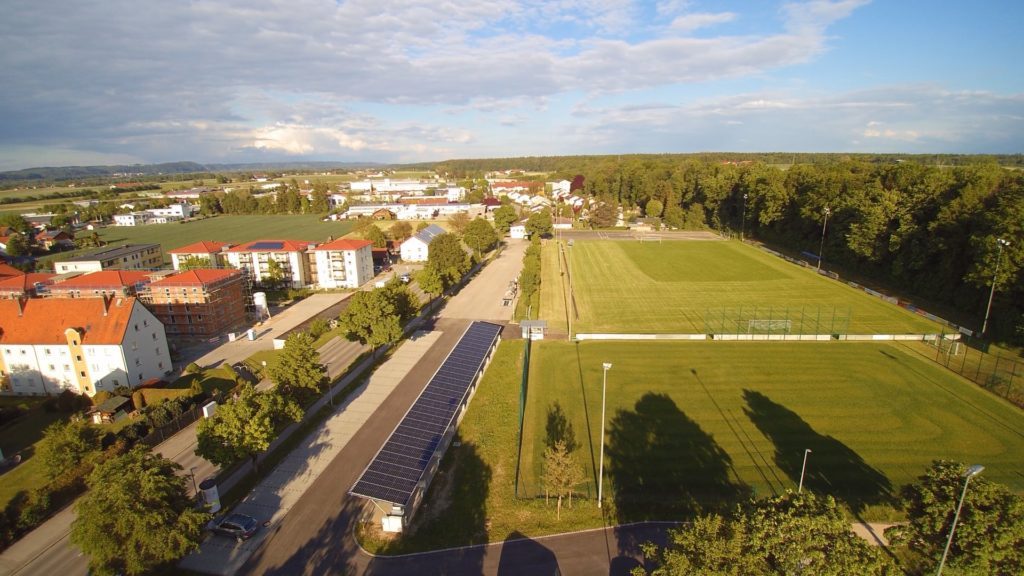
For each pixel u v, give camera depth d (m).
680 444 52.16
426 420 52.28
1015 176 99.62
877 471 47.66
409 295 86.56
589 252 158.12
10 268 103.94
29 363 67.75
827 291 110.50
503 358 75.06
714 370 69.94
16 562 38.97
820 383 65.81
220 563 37.81
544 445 52.50
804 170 163.12
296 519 42.44
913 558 36.41
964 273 93.12
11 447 55.84
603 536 39.84
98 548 33.25
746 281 120.06
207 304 87.00
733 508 41.94
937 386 64.88
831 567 26.19
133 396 62.12
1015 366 70.75
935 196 105.00
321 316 99.56
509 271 136.62
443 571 36.66
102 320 67.44
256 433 45.31
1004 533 29.41
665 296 108.25
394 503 40.41
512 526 41.09
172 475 37.41
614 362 73.06
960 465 33.53
